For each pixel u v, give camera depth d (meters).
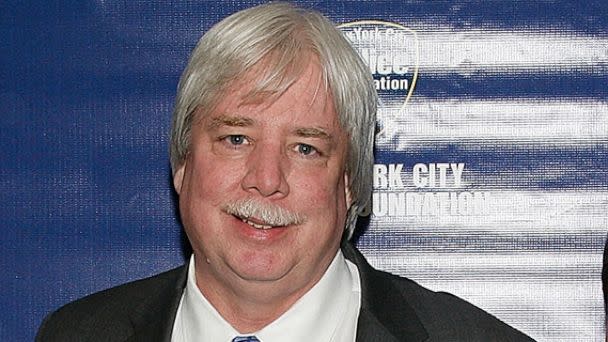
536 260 3.57
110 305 3.01
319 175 2.61
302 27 2.61
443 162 3.58
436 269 3.59
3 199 3.62
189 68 2.65
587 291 3.55
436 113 3.57
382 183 3.59
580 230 3.55
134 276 3.63
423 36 3.57
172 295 2.93
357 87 2.64
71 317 3.02
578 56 3.54
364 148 2.74
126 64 3.61
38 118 3.61
